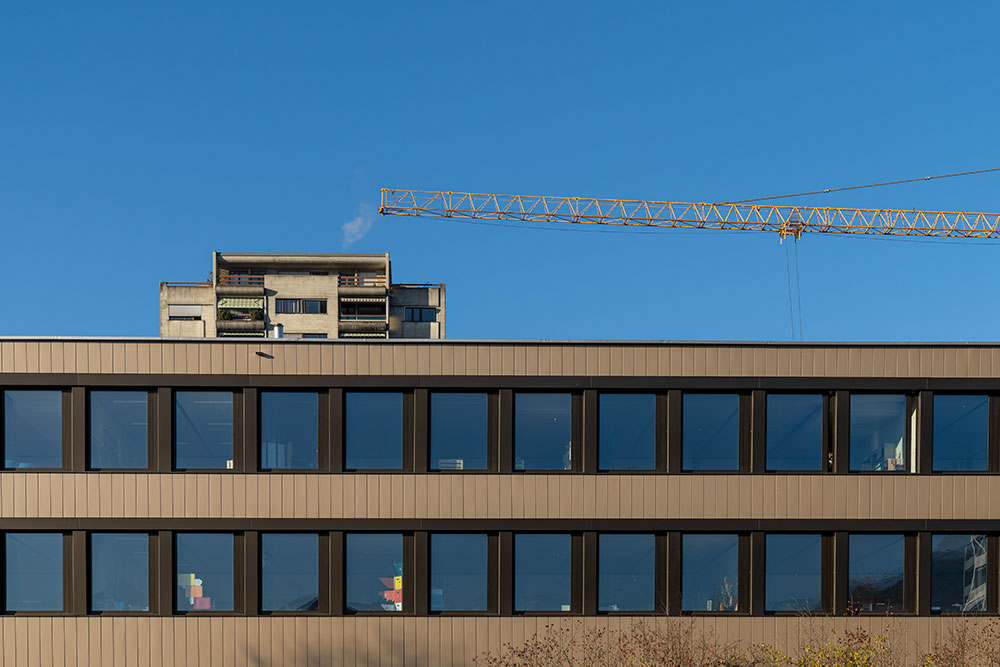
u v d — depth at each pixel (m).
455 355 21.53
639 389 21.67
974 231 86.12
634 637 21.11
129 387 21.16
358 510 21.16
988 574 21.56
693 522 21.34
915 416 21.75
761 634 21.22
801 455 21.75
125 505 20.89
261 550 21.17
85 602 20.69
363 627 21.05
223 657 20.83
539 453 21.64
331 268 73.81
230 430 21.36
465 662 21.05
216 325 70.69
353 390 21.58
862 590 21.44
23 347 20.95
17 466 20.98
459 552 21.44
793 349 21.72
